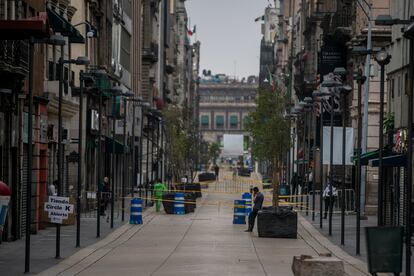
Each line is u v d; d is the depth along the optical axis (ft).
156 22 602.03
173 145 536.01
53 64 244.83
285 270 141.08
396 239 110.63
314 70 494.59
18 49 169.37
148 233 219.00
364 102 284.20
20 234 191.01
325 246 187.83
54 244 180.24
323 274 113.70
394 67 235.20
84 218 263.29
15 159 187.62
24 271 135.03
